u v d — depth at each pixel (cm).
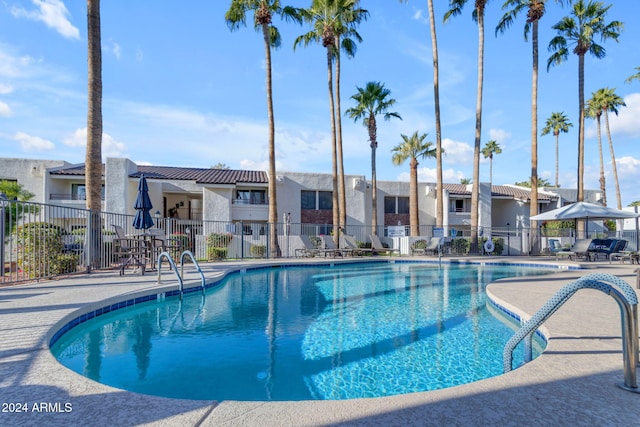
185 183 2295
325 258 1842
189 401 222
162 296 728
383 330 554
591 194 3231
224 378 372
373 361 424
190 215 2739
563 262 1491
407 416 202
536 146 2073
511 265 1609
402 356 441
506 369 303
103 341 491
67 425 192
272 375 380
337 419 198
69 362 410
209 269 1157
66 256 927
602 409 209
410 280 1151
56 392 234
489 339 507
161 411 208
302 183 2556
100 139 1092
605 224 2873
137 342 488
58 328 427
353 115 2542
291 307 721
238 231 1978
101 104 1098
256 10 1836
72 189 2184
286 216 2231
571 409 209
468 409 210
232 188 2250
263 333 536
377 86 2447
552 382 249
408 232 2570
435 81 2130
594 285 254
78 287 714
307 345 480
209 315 648
